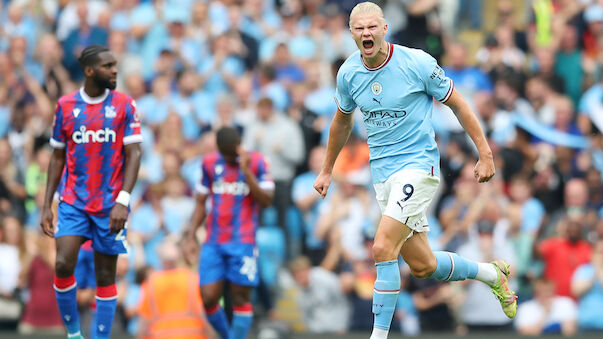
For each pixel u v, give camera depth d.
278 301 45.69
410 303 44.56
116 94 29.17
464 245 45.06
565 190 48.88
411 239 26.72
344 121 27.47
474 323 44.16
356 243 45.91
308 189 48.28
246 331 37.31
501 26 56.44
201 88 53.22
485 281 28.44
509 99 51.62
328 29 56.66
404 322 44.28
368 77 26.23
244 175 37.22
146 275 44.06
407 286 44.75
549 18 57.78
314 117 50.19
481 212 45.41
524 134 50.41
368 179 47.31
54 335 42.09
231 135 36.94
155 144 50.84
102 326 29.56
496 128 50.47
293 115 50.44
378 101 26.22
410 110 26.08
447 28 61.22
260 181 37.56
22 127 52.81
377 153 26.62
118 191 29.08
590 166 49.19
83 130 28.80
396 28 57.09
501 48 55.47
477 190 45.88
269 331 40.69
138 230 45.38
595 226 46.12
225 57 53.75
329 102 51.00
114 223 28.47
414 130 26.14
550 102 52.50
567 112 51.31
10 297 46.06
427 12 55.69
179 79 53.38
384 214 25.97
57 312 45.41
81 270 35.97
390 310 25.94
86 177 28.89
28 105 53.44
